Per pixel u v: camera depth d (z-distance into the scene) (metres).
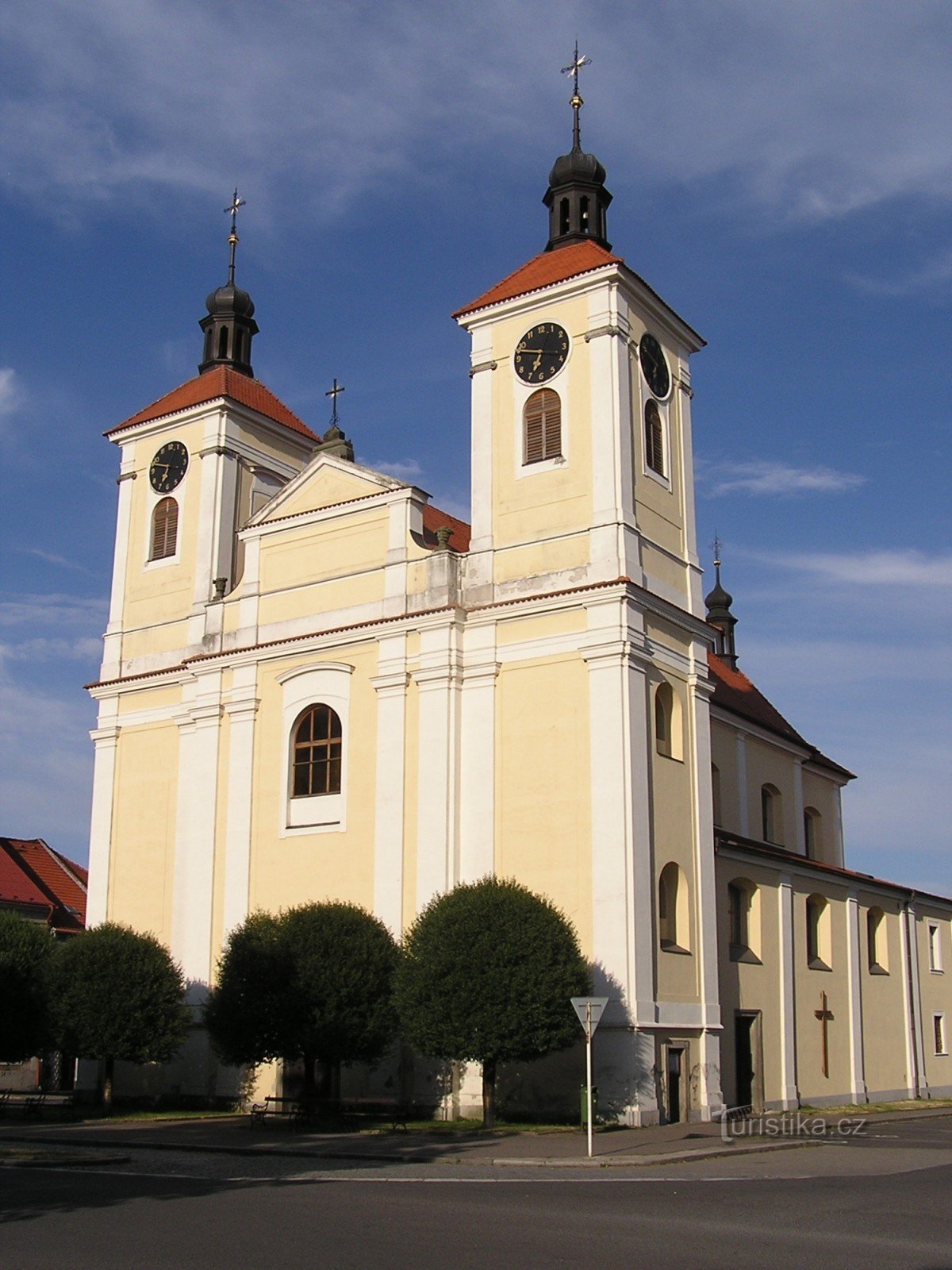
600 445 33.31
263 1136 27.05
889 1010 45.00
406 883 32.97
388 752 34.06
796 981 38.75
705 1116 30.89
